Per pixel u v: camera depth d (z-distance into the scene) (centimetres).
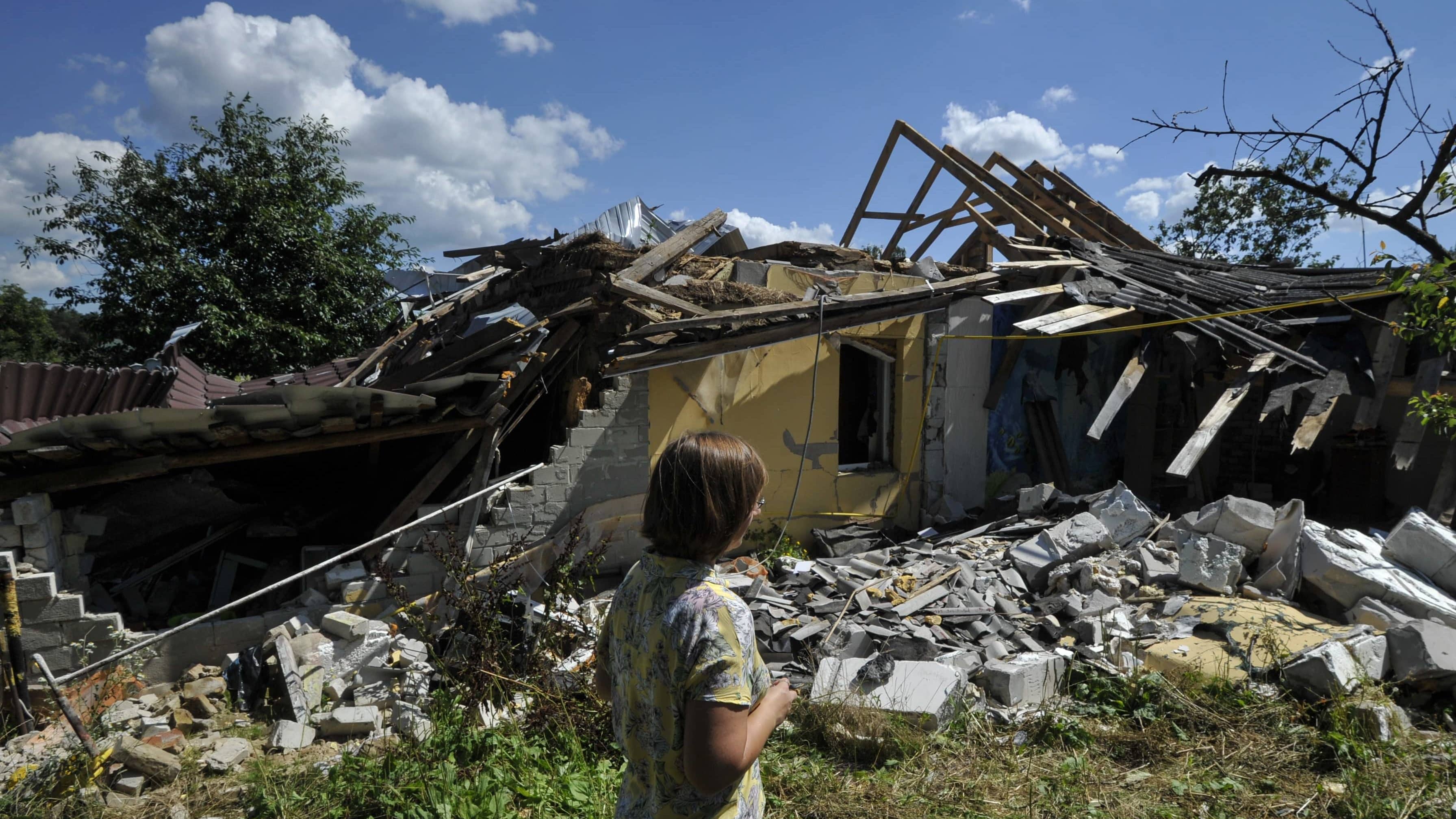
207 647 485
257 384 974
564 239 934
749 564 687
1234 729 401
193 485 568
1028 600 595
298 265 1333
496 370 620
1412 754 365
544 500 622
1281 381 748
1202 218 1580
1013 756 386
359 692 463
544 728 397
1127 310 836
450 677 454
